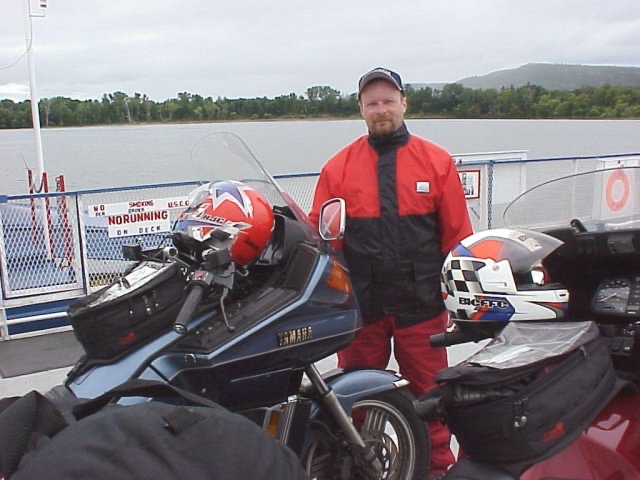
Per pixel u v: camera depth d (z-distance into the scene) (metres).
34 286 6.15
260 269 2.97
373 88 3.58
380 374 3.18
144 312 2.56
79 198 6.20
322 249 3.01
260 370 2.71
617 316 2.34
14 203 6.03
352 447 2.98
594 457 2.04
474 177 8.33
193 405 1.85
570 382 1.94
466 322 2.29
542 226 2.79
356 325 2.96
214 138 3.47
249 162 3.32
